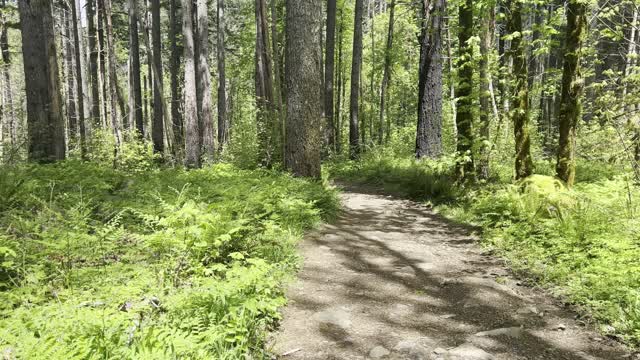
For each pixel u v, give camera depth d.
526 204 7.73
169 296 3.88
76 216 5.49
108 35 18.89
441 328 4.43
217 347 3.32
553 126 18.72
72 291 4.06
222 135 26.92
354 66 22.45
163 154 21.91
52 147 12.23
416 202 11.60
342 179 17.70
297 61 10.47
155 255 5.13
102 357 2.81
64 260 4.98
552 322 4.50
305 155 10.73
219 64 26.92
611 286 4.78
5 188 7.05
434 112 15.60
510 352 3.90
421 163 14.97
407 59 32.25
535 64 19.45
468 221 8.91
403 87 35.09
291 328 4.34
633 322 4.14
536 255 6.25
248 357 3.55
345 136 34.62
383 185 14.70
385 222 9.26
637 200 7.53
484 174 11.27
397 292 5.40
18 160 11.23
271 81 15.11
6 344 2.87
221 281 4.40
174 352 2.85
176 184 9.17
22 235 5.52
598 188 8.56
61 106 12.78
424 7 14.82
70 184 8.45
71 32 29.20
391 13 25.50
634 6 10.57
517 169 9.38
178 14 35.84
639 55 9.25
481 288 5.43
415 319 4.64
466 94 11.16
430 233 8.35
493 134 12.34
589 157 12.37
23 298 3.94
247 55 32.16
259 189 8.09
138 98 25.33
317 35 10.55
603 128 10.48
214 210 6.09
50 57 12.42
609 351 3.89
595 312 4.51
